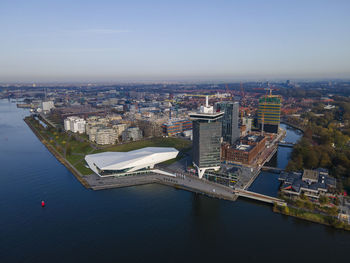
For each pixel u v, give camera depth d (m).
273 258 158.50
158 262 156.38
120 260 158.00
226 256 160.88
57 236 181.25
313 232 181.88
